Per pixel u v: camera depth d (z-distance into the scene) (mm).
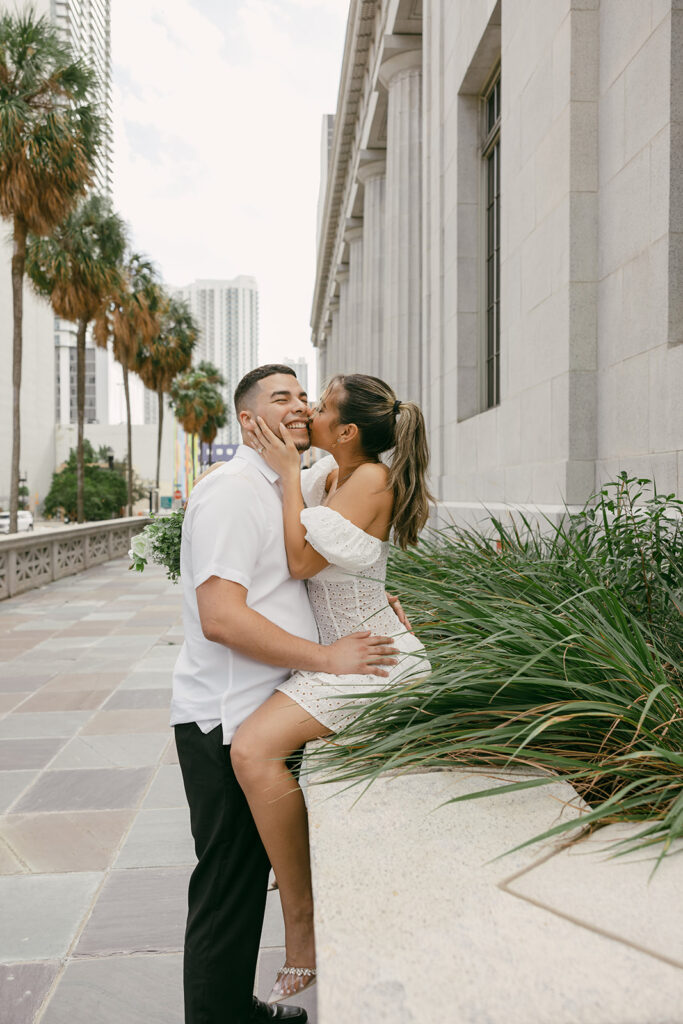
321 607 2066
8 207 16000
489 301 9531
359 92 20750
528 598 2664
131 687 6445
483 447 8352
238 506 1833
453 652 1981
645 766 1673
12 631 9141
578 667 1873
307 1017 2184
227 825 1874
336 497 1993
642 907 1127
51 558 14328
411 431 2012
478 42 8430
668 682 1999
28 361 78750
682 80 4371
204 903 1889
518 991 927
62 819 3791
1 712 5695
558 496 5684
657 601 2871
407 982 946
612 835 1397
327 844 1340
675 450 4297
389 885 1192
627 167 4953
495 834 1381
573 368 5508
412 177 15094
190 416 53656
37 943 2719
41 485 82938
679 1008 897
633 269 4875
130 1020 2309
